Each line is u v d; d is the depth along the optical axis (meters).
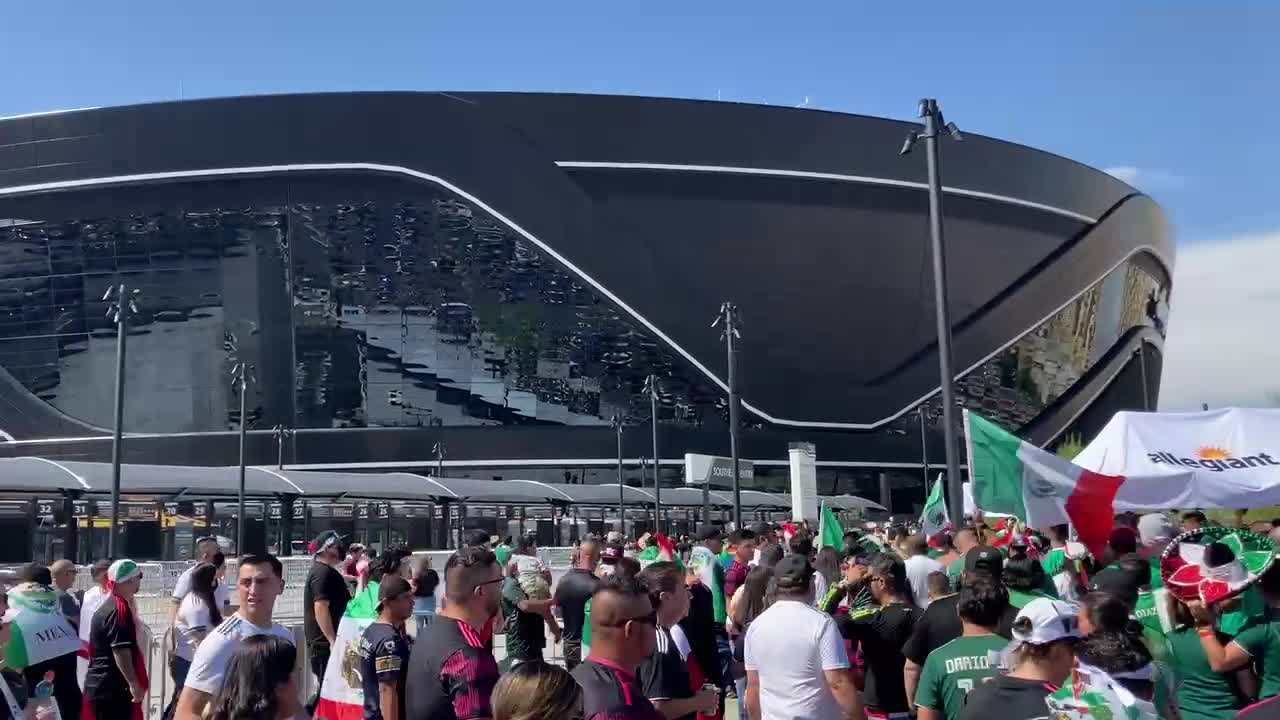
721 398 77.38
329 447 73.19
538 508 59.66
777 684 7.36
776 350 78.00
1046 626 5.73
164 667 13.02
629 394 75.44
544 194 71.94
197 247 72.12
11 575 12.70
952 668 6.73
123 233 71.81
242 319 73.06
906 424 83.00
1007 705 5.73
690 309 75.06
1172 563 7.71
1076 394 93.06
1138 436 16.08
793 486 34.78
